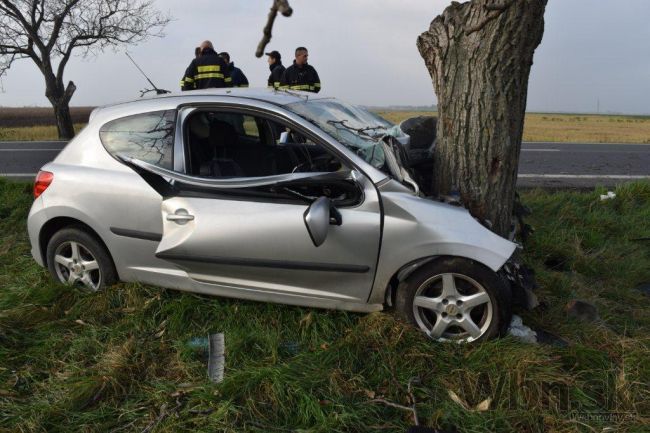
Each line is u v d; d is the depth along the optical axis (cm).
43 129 2352
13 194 657
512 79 365
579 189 769
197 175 358
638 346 319
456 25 371
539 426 262
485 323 321
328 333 335
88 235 387
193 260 354
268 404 277
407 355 308
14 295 393
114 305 377
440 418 266
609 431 256
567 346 324
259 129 415
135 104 383
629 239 533
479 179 378
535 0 343
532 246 485
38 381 303
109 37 1866
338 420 261
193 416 270
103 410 276
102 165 380
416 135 466
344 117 389
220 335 341
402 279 328
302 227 329
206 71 857
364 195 325
